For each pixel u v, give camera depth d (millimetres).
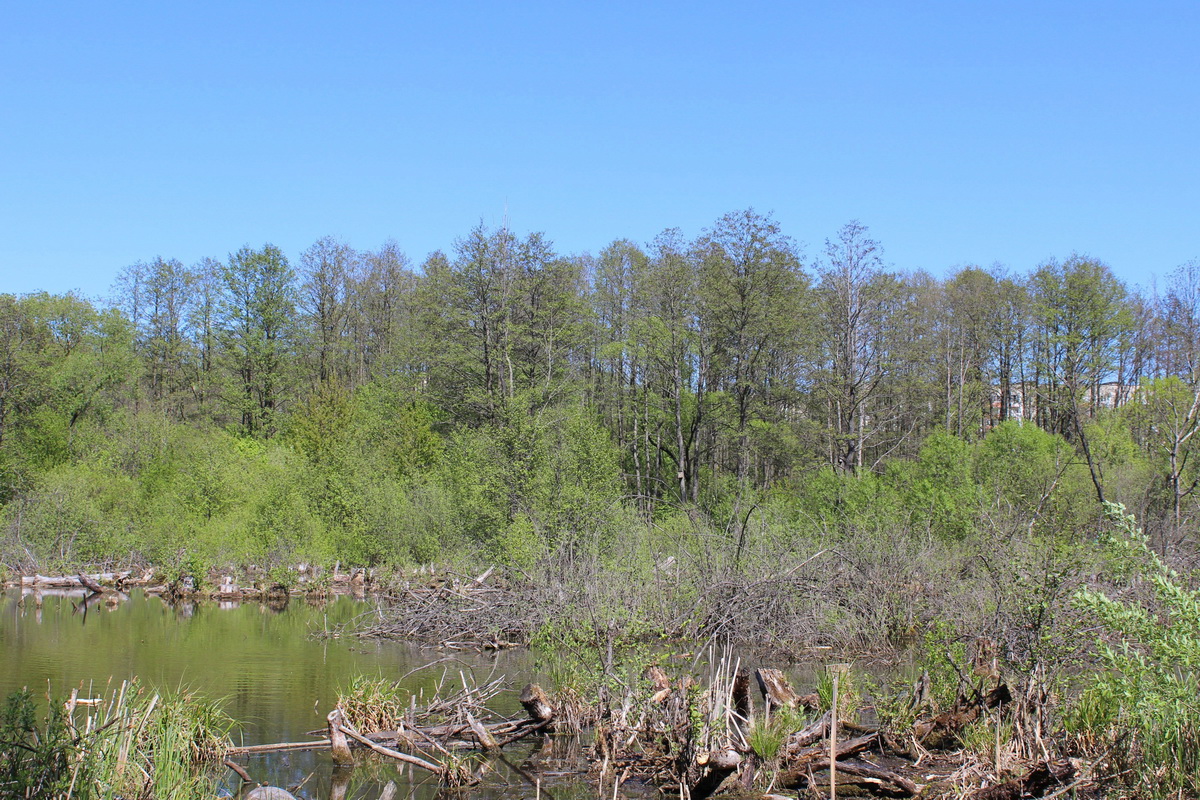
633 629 11742
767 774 8305
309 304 49312
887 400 43094
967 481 23781
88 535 29797
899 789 7859
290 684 12945
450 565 23391
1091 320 33750
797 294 36625
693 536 19141
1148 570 7746
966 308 44719
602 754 9055
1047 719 8414
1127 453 25844
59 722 7059
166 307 50344
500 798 8164
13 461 37750
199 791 7574
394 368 43406
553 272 38469
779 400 38688
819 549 17891
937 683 9883
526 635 16297
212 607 22922
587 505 20422
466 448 26188
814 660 14695
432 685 12844
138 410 41812
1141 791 6977
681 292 37094
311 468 31984
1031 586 9203
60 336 44562
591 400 41781
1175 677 7414
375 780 8664
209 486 30766
